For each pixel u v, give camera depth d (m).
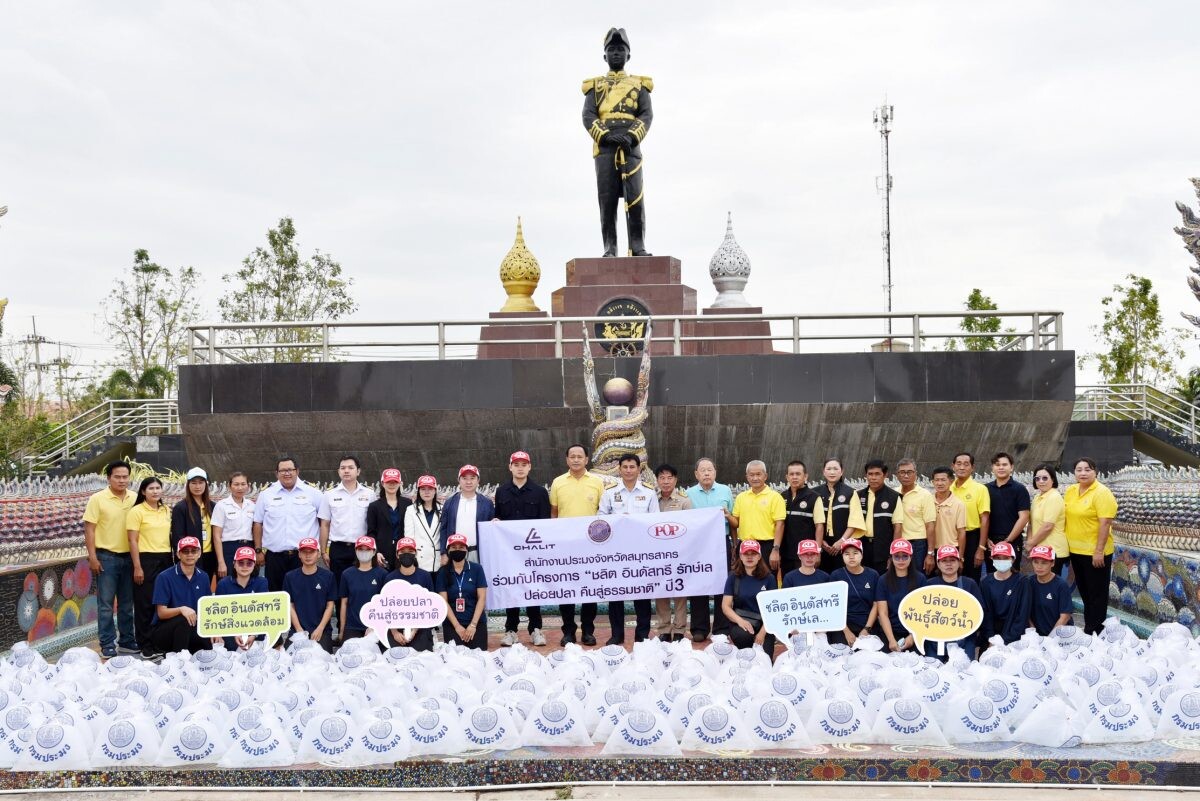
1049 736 7.36
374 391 18.80
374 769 7.22
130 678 8.23
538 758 7.26
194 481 11.79
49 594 13.35
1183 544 12.50
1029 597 10.06
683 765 7.17
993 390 18.83
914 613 9.41
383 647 10.39
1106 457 24.41
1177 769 6.99
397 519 11.83
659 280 21.75
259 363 18.86
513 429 18.83
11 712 7.55
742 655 8.84
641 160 22.45
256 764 7.30
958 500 11.74
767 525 12.14
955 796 6.90
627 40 22.86
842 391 18.78
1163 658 8.38
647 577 11.83
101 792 7.22
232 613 9.74
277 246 43.47
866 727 7.49
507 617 12.22
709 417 18.81
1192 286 14.99
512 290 22.48
